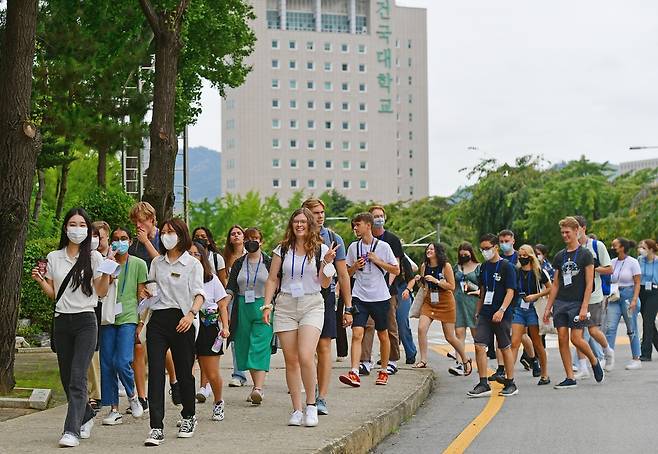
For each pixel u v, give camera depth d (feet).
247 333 50.03
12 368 54.90
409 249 383.86
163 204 80.94
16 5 55.83
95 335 37.96
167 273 38.65
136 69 127.03
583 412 51.13
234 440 37.81
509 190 306.14
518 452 39.81
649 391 59.57
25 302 94.22
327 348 44.86
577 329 62.80
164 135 81.20
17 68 55.72
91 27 115.24
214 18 152.05
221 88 167.22
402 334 73.36
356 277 58.34
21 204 55.16
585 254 61.62
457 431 45.78
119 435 39.75
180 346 38.65
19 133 55.57
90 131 117.39
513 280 58.08
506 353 58.95
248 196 406.21
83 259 37.70
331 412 45.83
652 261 78.18
